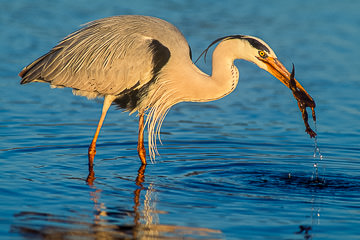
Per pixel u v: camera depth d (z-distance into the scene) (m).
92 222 8.82
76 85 12.41
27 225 8.61
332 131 15.47
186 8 28.19
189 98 12.18
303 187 11.02
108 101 12.46
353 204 10.01
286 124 16.14
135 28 12.34
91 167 11.99
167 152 13.50
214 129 15.59
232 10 28.66
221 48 11.77
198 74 12.02
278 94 19.19
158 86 12.27
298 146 14.24
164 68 12.11
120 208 9.48
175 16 26.39
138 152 12.54
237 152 13.62
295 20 27.25
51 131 14.68
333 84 19.59
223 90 11.85
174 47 12.13
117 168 12.03
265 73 21.72
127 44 12.15
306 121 11.66
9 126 14.79
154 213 9.27
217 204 9.80
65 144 13.69
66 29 23.80
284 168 12.40
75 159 12.54
